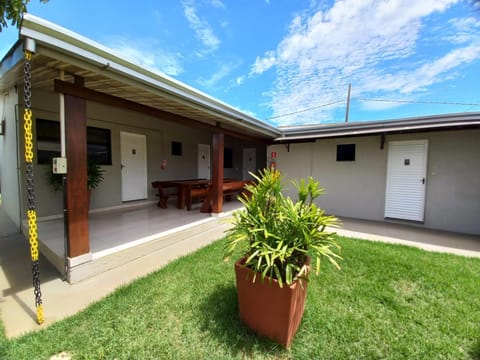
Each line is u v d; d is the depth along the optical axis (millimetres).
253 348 1673
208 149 8648
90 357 1579
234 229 2049
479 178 4598
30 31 1750
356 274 2770
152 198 6582
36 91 4055
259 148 10273
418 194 5199
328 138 6230
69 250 2537
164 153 6938
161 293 2324
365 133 5277
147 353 1619
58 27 1863
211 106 3848
